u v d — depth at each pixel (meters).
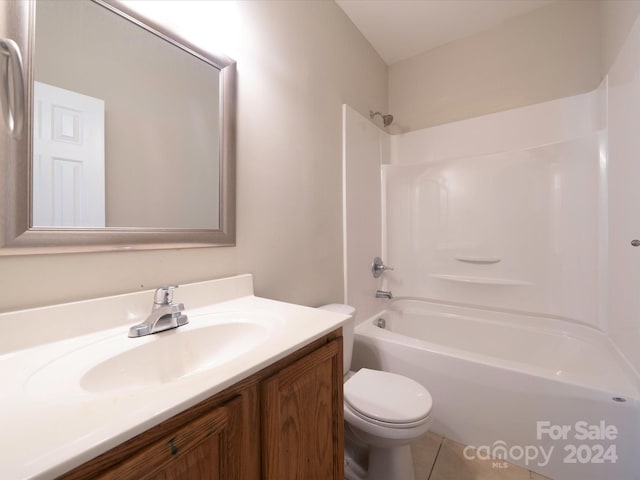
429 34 2.07
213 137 1.03
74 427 0.37
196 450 0.45
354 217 1.85
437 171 2.11
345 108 1.76
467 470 1.22
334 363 0.78
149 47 0.86
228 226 1.06
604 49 1.58
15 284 0.62
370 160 2.06
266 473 0.58
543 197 1.73
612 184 1.35
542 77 1.84
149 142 0.86
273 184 1.27
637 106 1.07
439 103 2.22
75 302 0.69
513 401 1.23
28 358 0.58
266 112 1.23
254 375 0.56
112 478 0.36
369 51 2.13
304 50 1.46
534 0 1.78
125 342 0.67
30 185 0.63
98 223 0.75
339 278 1.73
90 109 0.73
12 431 0.36
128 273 0.81
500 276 1.88
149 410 0.41
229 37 1.07
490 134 2.01
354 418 1.04
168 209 0.90
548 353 1.66
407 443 0.99
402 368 1.52
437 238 2.11
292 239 1.38
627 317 1.19
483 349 1.88
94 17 0.74
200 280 0.99
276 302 1.02
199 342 0.77
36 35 0.64
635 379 1.08
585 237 1.57
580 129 1.71
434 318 2.06
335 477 0.78
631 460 1.00
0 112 0.59
